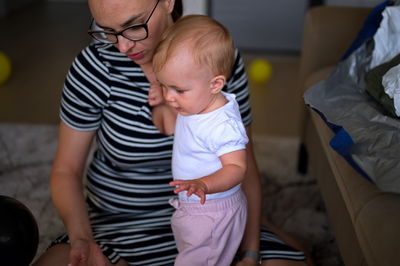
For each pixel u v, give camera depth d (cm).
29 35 425
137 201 126
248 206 125
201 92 103
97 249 109
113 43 109
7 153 229
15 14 492
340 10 192
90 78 119
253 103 302
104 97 120
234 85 126
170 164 125
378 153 108
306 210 192
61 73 339
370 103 129
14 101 293
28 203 191
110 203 126
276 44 390
